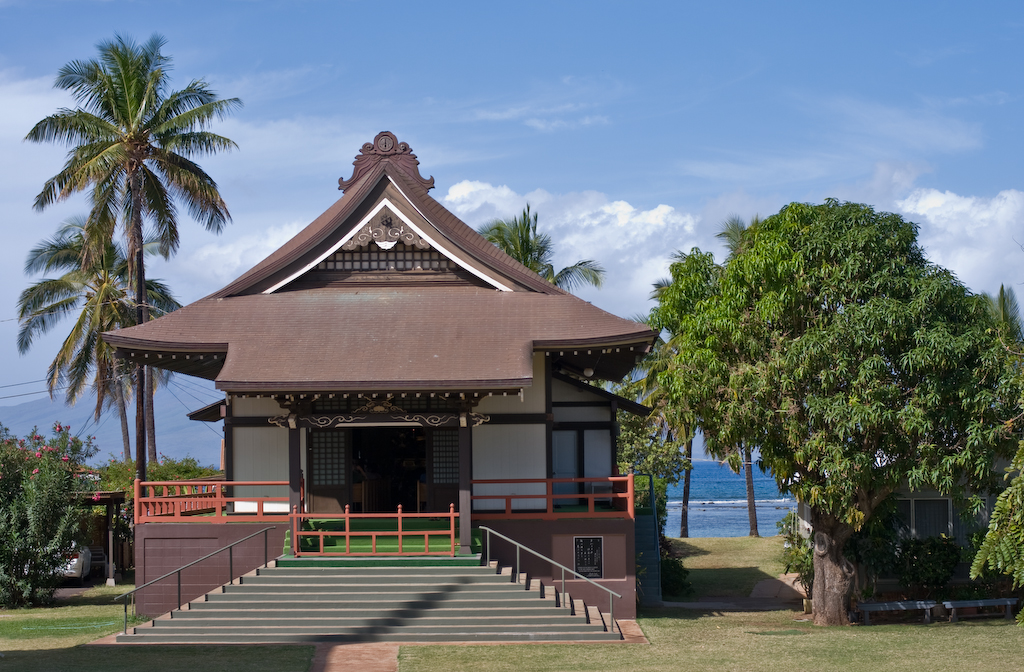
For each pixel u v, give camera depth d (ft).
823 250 70.95
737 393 71.46
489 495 79.20
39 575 80.59
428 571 70.49
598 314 83.20
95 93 125.70
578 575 68.33
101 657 58.49
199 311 83.82
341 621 64.95
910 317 67.15
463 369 74.64
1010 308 117.19
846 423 67.46
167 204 128.88
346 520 73.26
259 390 71.97
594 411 88.63
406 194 86.33
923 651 61.11
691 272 81.05
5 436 84.58
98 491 92.53
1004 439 67.31
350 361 76.33
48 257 171.53
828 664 56.44
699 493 466.70
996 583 85.05
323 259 86.33
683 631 69.51
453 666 55.62
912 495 88.43
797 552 89.56
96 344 160.76
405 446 95.25
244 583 69.15
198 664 56.24
